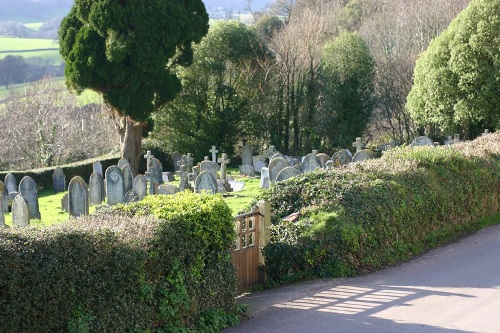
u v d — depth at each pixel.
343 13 54.91
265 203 10.60
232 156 36.72
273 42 40.69
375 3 53.06
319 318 8.46
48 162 33.41
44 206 22.86
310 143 36.66
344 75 35.31
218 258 8.39
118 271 6.91
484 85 29.44
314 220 11.02
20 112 34.69
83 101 43.38
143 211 8.30
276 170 23.83
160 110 35.12
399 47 44.22
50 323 6.32
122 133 31.78
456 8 43.06
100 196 22.58
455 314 8.48
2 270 5.93
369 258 11.08
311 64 36.59
